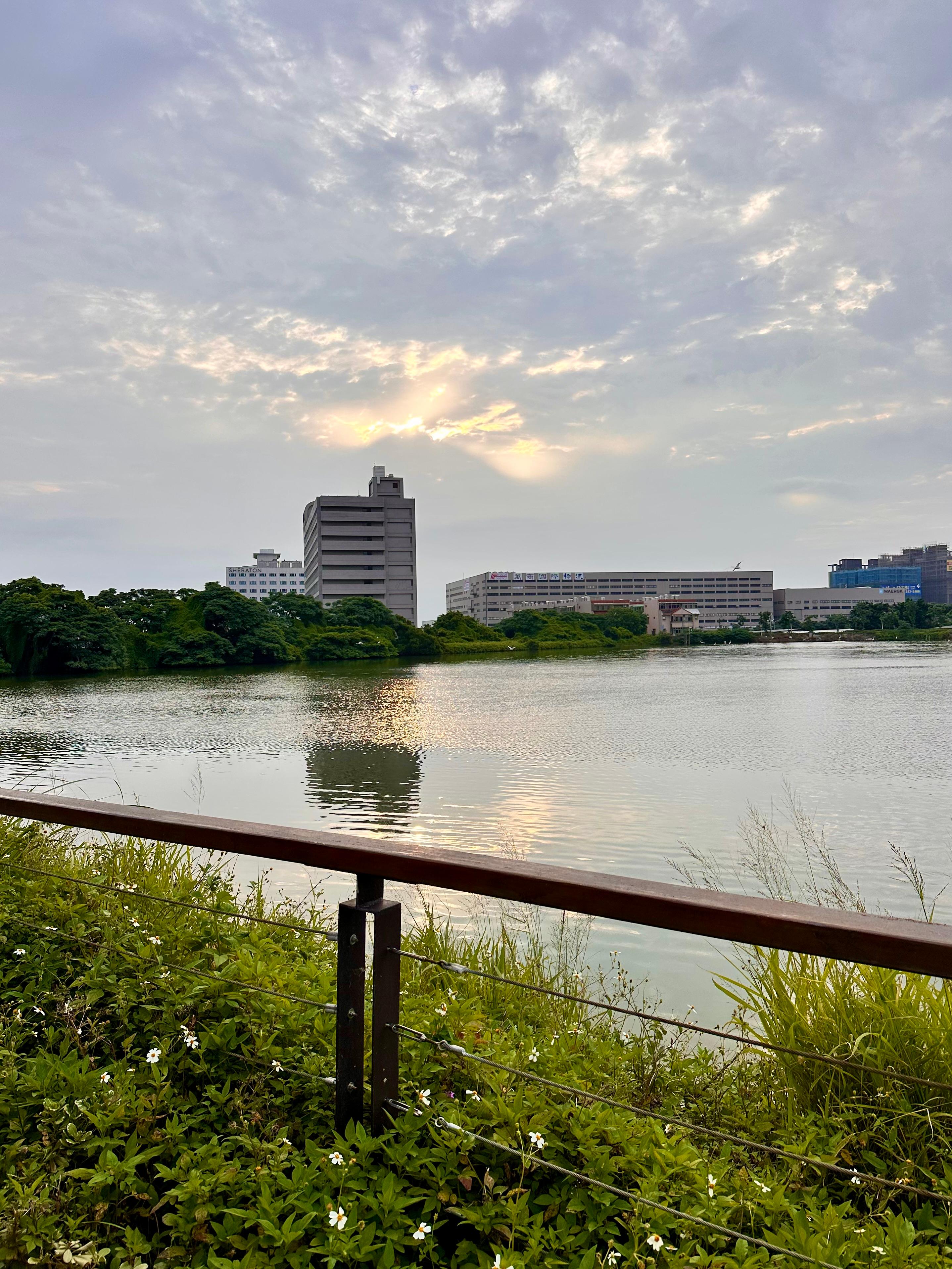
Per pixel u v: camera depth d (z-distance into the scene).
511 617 125.00
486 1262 1.57
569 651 102.00
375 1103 1.83
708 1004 4.40
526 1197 1.64
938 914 6.85
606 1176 1.73
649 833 9.97
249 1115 1.99
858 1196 2.01
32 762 16.89
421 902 6.09
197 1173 1.72
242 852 1.96
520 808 11.52
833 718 24.03
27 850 4.20
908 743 18.33
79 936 2.82
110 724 25.20
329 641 84.69
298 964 2.84
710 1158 2.12
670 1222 1.61
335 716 26.89
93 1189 1.76
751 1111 2.49
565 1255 1.62
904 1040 2.44
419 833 10.06
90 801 2.35
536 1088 2.04
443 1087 2.02
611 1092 2.37
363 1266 1.60
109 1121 1.90
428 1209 1.66
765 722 23.33
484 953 4.45
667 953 5.23
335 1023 2.25
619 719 24.59
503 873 1.61
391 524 122.25
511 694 36.34
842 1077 2.45
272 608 89.69
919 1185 2.03
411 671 61.91
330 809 11.63
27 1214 1.67
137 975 2.51
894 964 1.27
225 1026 2.24
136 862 4.43
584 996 4.04
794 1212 1.65
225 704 32.88
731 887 7.73
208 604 74.12
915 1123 2.23
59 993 2.50
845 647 104.12
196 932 2.82
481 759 16.45
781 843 9.39
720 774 14.45
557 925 5.64
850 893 5.27
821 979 2.67
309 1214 1.62
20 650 60.94
